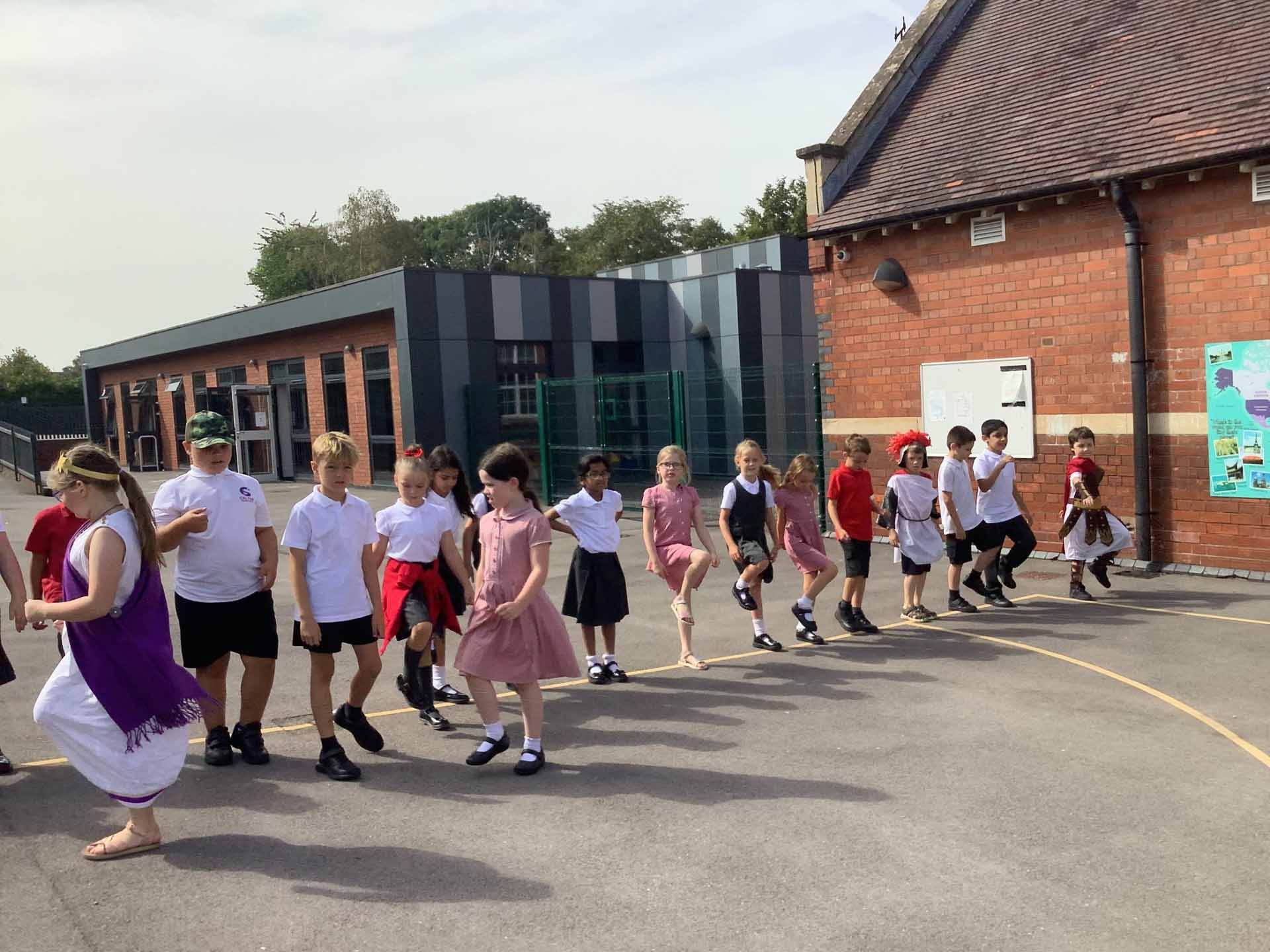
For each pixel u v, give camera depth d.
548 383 20.22
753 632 9.01
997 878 4.16
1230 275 10.57
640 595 10.98
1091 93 12.68
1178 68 11.98
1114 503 11.66
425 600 6.46
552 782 5.41
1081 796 5.01
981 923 3.80
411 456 6.57
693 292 24.98
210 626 5.61
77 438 38.75
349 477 5.61
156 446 34.03
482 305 22.22
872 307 14.01
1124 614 9.13
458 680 7.81
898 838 4.58
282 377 26.94
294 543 5.46
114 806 5.21
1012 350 12.48
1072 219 11.79
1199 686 6.86
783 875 4.24
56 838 4.79
